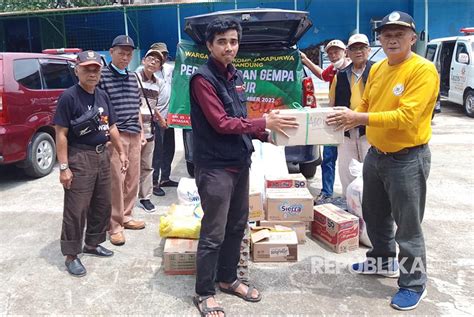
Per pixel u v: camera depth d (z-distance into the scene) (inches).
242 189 118.2
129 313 117.4
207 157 109.5
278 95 192.5
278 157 190.7
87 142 135.0
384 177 117.8
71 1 637.3
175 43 656.4
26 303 122.7
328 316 114.4
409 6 631.8
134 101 163.2
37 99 244.4
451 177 237.6
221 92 106.4
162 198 212.7
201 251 113.7
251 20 176.6
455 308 117.0
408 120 106.9
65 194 136.1
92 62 129.6
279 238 145.9
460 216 182.5
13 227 180.7
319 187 223.3
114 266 143.3
